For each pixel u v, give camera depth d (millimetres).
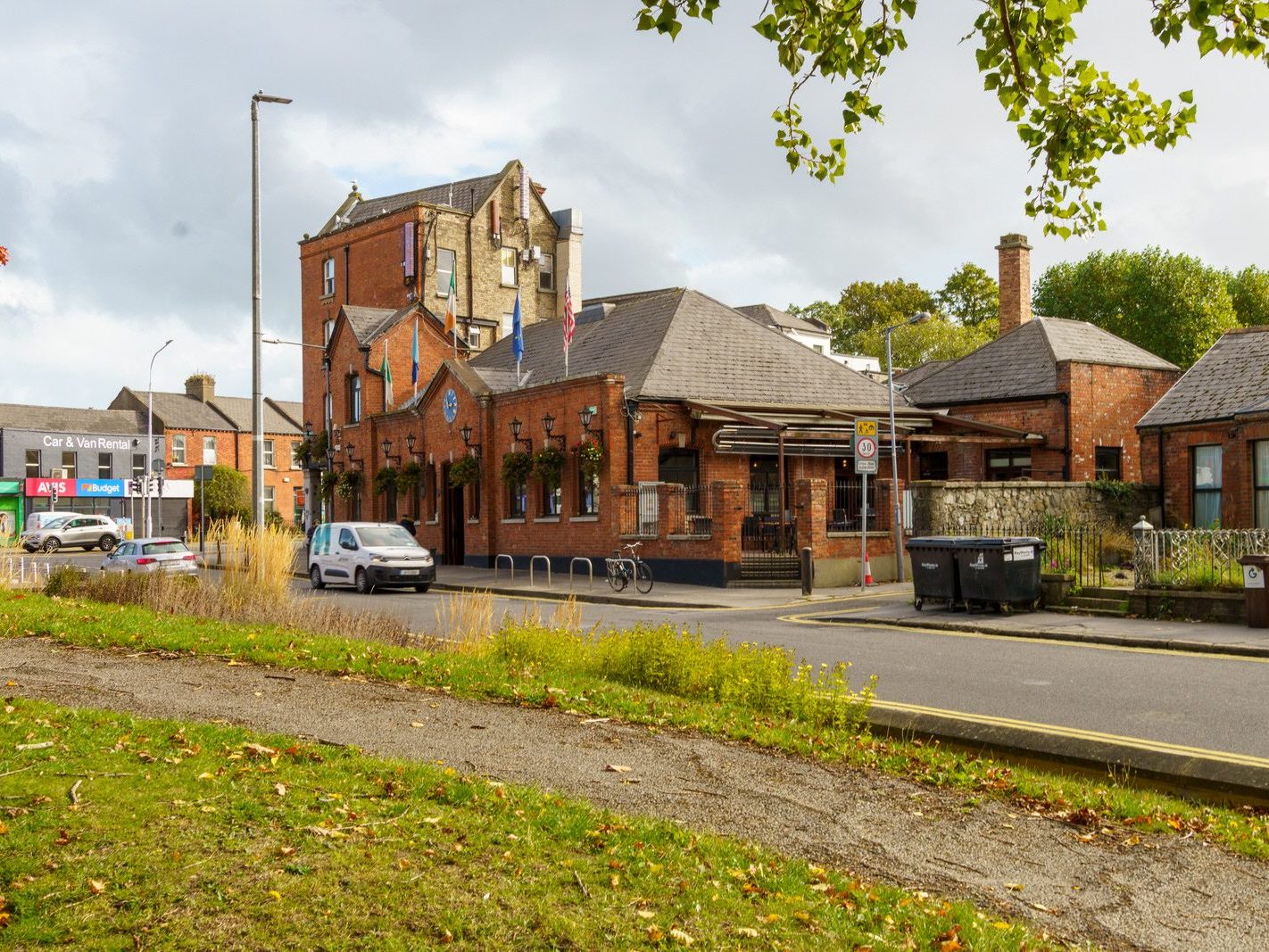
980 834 6371
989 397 33312
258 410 24719
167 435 67062
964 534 25891
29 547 52375
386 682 10078
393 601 23156
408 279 47844
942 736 9258
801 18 6879
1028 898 5438
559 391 30922
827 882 5414
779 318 63000
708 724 8773
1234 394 25438
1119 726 9406
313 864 4930
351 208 55781
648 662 10922
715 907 4852
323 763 6762
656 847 5625
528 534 32344
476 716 8695
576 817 5957
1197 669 12312
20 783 5840
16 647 11672
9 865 4695
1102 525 27828
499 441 33906
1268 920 5223
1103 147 7367
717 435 29031
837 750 8156
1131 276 52781
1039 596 18297
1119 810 6867
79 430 63406
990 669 12586
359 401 43969
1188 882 5699
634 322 34812
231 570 16438
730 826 6258
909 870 5750
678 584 26562
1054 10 6469
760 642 15359
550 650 11906
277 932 4277
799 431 27188
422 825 5602
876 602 21188
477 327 49219
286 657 11094
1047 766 8555
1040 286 58531
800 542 25688
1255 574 15125
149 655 11250
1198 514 26219
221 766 6434
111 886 4590
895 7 6738
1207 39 6453
